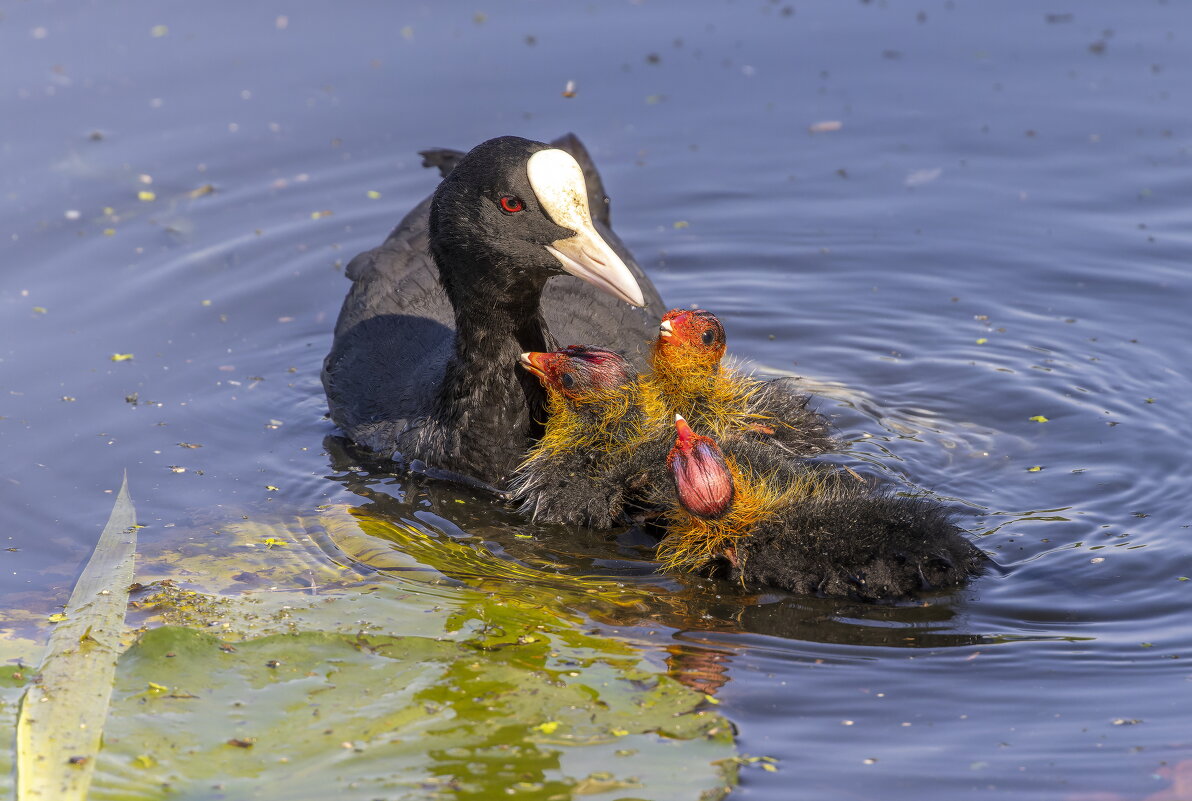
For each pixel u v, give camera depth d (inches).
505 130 663.8
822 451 450.6
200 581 379.6
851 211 624.1
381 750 306.5
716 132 674.2
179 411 480.1
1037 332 534.3
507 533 411.8
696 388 436.1
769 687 326.6
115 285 558.9
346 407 472.1
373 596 372.5
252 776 298.8
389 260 509.7
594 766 298.5
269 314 552.7
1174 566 374.9
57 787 294.8
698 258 601.0
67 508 418.6
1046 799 283.4
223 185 628.1
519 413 435.8
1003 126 668.1
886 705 318.0
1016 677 327.9
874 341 539.8
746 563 379.2
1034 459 443.5
